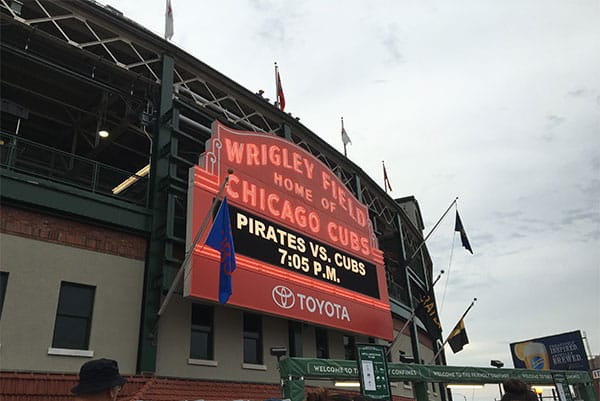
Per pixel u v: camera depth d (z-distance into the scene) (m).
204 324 17.55
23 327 13.08
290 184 21.61
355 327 22.00
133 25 19.47
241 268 17.48
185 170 22.58
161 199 17.23
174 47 20.44
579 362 36.78
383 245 35.78
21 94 21.55
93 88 21.30
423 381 17.62
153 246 16.44
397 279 34.00
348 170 29.89
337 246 23.17
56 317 13.89
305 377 13.76
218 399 15.73
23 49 19.38
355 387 22.22
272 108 24.59
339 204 24.61
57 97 22.02
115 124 22.69
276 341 19.75
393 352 27.62
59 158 23.06
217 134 18.70
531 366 39.59
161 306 15.39
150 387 14.43
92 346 14.19
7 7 16.73
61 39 18.11
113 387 3.25
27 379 12.47
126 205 16.31
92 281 14.88
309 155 23.67
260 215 19.30
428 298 24.83
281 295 18.73
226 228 14.88
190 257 15.65
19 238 13.79
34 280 13.69
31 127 23.44
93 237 15.34
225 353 17.52
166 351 15.71
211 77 22.12
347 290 22.52
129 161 26.05
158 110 19.00
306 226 21.59
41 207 14.38
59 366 13.32
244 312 19.22
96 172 16.45
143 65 20.84
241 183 18.97
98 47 20.31
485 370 19.38
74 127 23.12
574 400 20.16
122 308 15.25
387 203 33.81
